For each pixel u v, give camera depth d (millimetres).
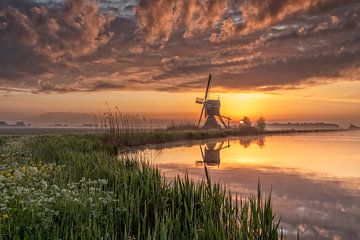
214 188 9359
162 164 21828
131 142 36344
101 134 35062
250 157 26719
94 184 9656
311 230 8930
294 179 16469
